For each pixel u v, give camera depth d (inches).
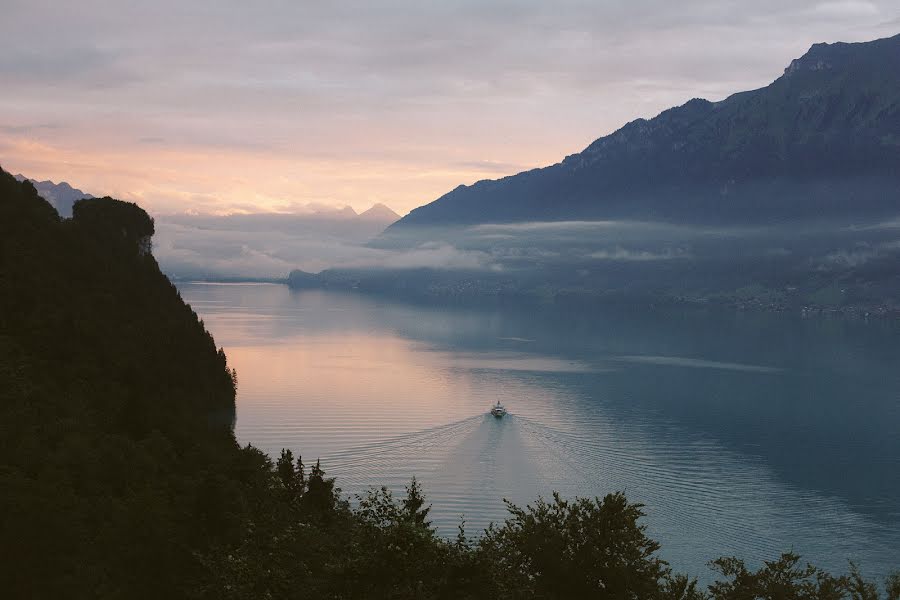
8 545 2714.1
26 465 4148.6
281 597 2288.4
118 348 7514.8
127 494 4131.4
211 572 2795.3
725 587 3235.7
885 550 7283.5
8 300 7234.3
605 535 2613.2
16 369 5905.5
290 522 3693.4
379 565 2176.4
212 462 5324.8
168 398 7126.0
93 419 5639.8
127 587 2987.2
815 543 7436.0
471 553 2298.2
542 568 2588.6
